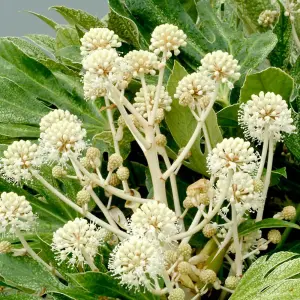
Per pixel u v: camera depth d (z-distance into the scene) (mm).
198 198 419
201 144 536
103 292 398
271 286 385
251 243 445
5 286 450
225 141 389
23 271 428
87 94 448
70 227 396
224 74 432
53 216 503
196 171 496
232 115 502
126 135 519
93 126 555
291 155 533
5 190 496
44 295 455
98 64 402
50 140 411
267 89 475
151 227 373
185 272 403
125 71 418
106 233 443
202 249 455
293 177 527
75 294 395
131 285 379
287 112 417
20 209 415
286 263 391
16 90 551
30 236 486
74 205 429
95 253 406
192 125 477
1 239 474
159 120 460
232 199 401
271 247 500
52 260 434
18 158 421
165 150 490
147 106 442
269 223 419
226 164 387
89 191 443
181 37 450
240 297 392
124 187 454
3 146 522
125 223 458
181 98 443
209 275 414
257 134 427
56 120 434
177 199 450
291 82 465
